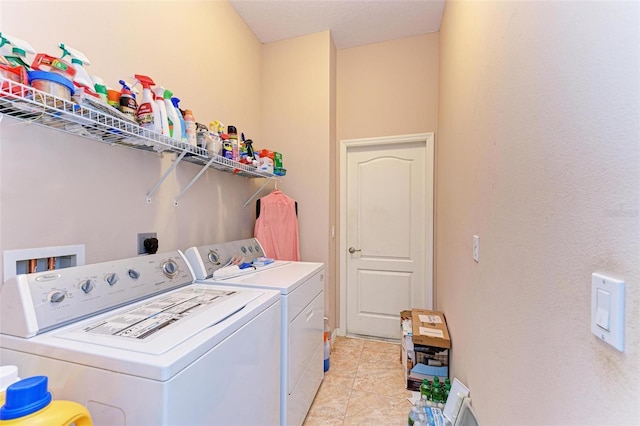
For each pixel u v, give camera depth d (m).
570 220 0.56
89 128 1.02
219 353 0.84
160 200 1.47
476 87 1.25
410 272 2.73
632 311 0.40
